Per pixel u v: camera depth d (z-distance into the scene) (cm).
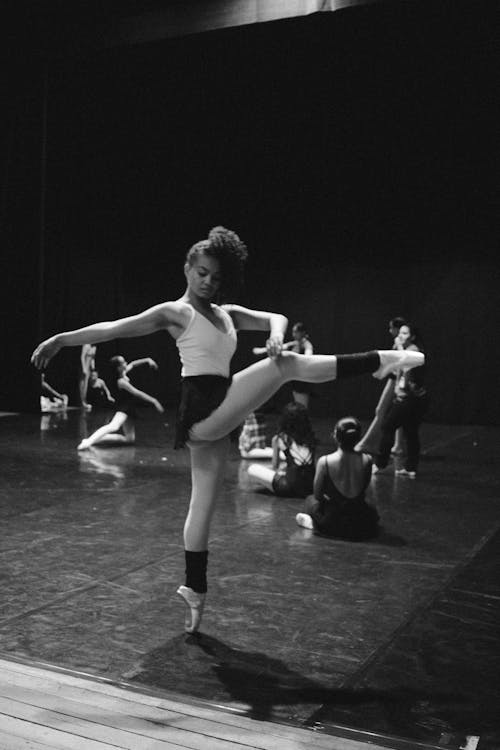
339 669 316
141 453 885
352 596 411
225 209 1445
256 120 1273
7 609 377
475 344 1360
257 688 296
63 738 245
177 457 862
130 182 1450
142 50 1044
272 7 930
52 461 817
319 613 383
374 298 1423
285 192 1404
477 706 284
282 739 251
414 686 301
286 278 1481
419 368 773
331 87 1146
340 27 943
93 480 718
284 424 665
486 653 336
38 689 281
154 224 1516
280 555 486
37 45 1098
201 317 315
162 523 560
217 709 272
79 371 1395
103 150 1380
